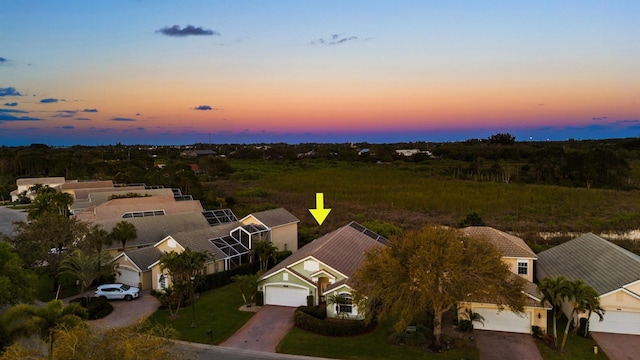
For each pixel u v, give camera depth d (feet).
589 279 109.91
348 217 239.30
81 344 56.54
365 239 149.59
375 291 90.58
